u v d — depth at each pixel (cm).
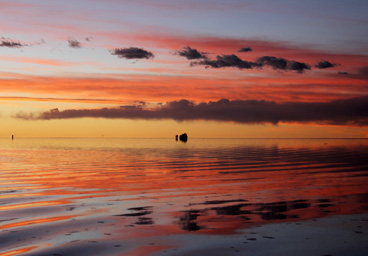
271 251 620
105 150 5306
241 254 606
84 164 2653
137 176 1819
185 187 1412
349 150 5247
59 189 1372
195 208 995
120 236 718
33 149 5703
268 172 1980
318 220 840
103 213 937
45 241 686
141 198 1162
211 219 862
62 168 2312
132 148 6156
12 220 861
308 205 1022
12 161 3005
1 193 1279
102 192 1292
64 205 1049
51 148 6166
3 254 611
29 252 620
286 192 1263
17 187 1431
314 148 6209
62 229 774
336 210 951
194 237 708
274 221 835
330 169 2136
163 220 854
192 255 604
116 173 1975
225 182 1560
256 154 4066
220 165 2502
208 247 645
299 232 737
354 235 712
